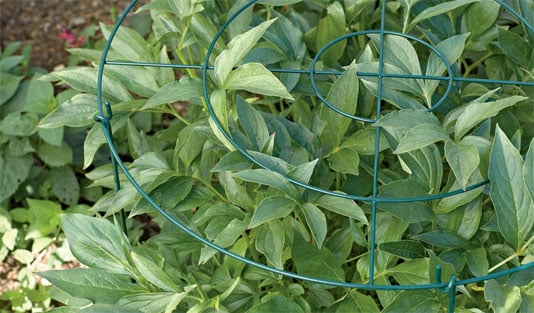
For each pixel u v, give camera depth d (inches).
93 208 87.8
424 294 70.5
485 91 88.0
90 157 83.5
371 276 68.5
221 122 73.8
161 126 132.3
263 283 81.3
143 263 72.4
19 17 154.0
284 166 73.9
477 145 71.8
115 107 82.6
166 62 87.9
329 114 80.7
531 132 87.8
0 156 119.0
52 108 118.5
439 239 75.9
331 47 90.7
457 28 93.9
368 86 78.3
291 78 85.1
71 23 152.1
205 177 85.0
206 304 71.8
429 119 71.9
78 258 76.7
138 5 155.2
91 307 68.4
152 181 79.5
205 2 90.7
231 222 76.5
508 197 70.1
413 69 82.4
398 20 99.9
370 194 85.1
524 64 89.0
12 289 115.3
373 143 79.7
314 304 81.4
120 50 96.7
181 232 87.3
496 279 75.8
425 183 76.6
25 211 118.0
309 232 86.8
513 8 92.7
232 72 74.6
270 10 94.3
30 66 143.3
